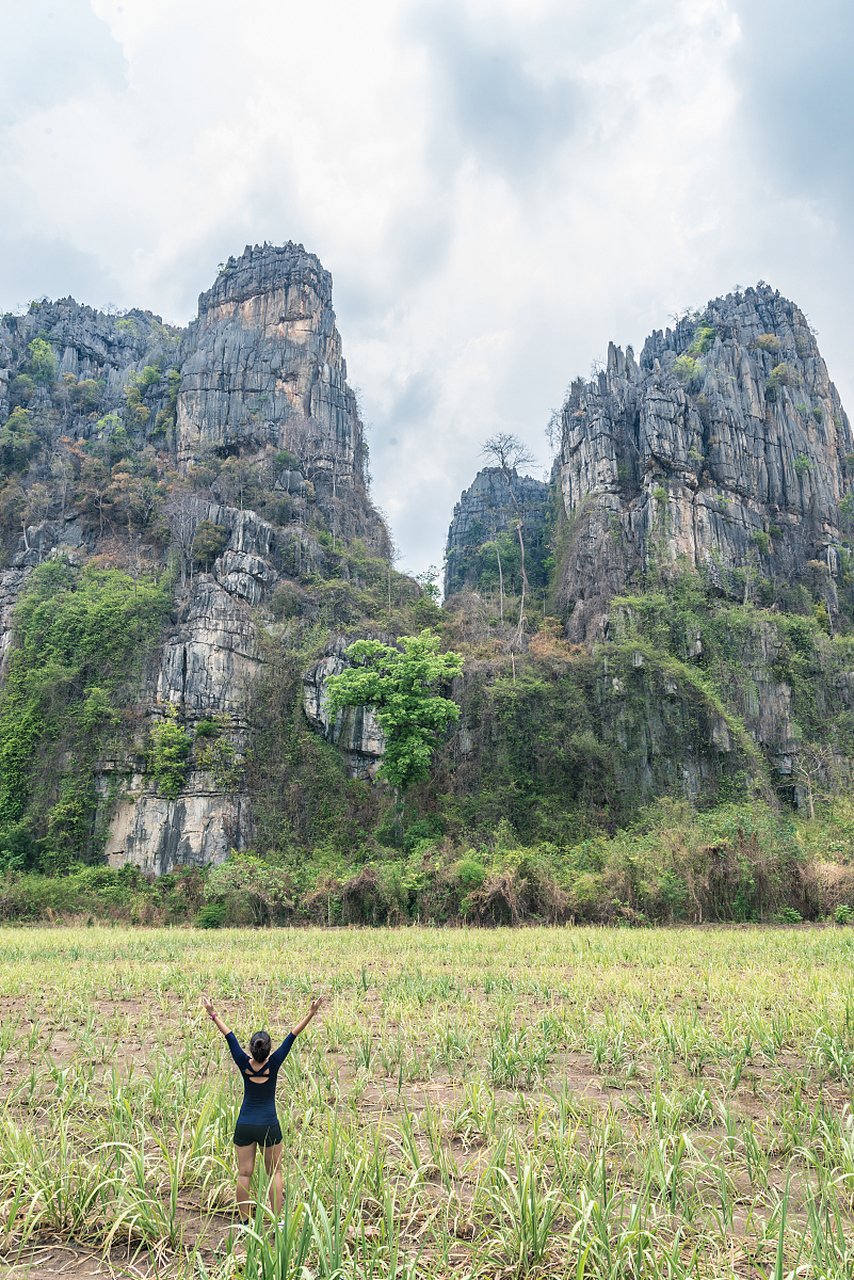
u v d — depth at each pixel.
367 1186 6.36
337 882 37.56
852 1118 7.26
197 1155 6.86
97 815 54.62
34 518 71.81
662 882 34.28
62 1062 10.79
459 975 18.02
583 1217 5.38
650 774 56.97
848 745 63.97
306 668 61.31
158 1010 14.52
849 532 86.38
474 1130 8.04
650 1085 9.51
